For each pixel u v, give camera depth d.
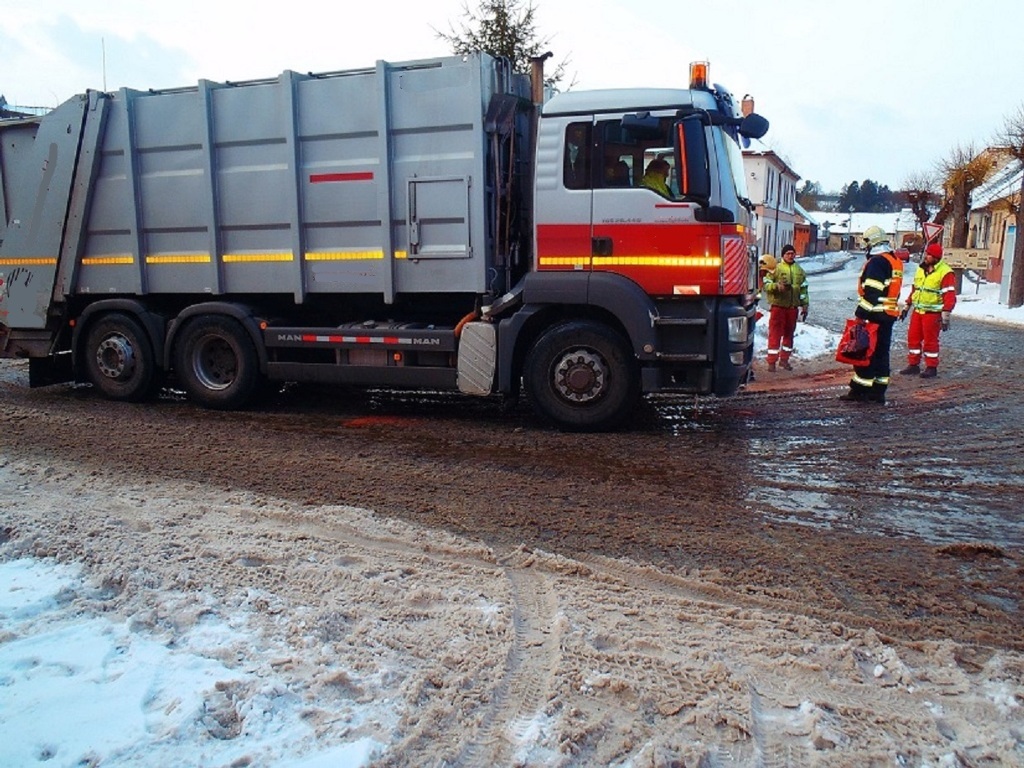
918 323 11.42
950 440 7.44
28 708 3.02
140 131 8.61
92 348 9.38
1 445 7.16
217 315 8.76
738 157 7.79
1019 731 2.98
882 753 2.83
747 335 7.48
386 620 3.74
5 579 4.15
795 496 5.79
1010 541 4.96
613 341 7.41
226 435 7.62
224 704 3.06
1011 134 26.03
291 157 7.99
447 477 6.18
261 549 4.55
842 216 111.06
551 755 2.81
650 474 6.30
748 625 3.76
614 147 7.17
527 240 8.04
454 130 7.48
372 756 2.77
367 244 7.92
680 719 3.02
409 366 8.15
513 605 3.92
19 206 9.33
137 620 3.70
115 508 5.34
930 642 3.61
